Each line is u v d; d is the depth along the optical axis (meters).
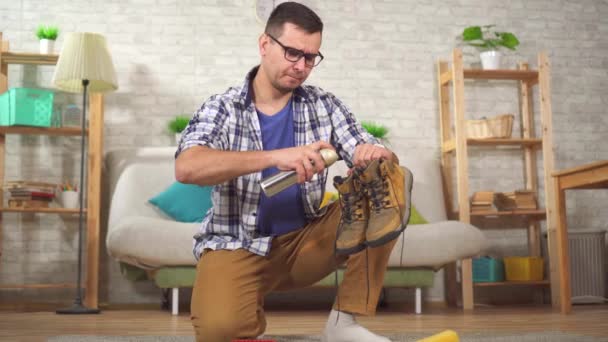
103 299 4.36
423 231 3.80
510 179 4.92
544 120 4.52
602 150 5.05
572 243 4.59
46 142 4.43
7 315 3.60
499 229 4.84
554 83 5.05
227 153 1.44
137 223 3.59
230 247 1.61
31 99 4.03
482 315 3.59
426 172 4.66
